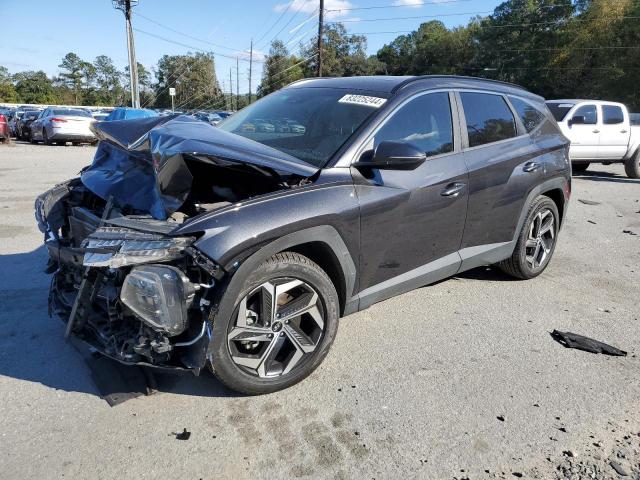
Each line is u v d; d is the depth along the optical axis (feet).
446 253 12.74
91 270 8.87
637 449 8.59
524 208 14.83
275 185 9.93
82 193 11.52
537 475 7.94
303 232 9.32
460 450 8.43
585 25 174.81
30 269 15.89
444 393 10.00
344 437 8.64
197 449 8.23
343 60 225.76
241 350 9.44
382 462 8.10
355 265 10.49
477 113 13.48
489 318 13.57
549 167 15.38
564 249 20.81
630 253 20.54
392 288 11.58
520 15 211.20
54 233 11.14
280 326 9.53
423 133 11.87
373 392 9.95
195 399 9.52
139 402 9.36
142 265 8.20
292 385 10.00
